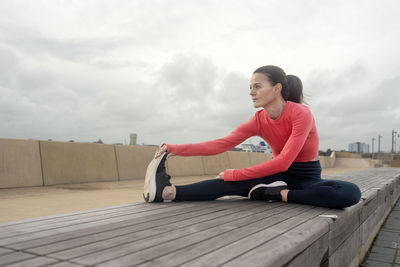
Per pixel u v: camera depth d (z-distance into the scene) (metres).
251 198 2.60
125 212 1.91
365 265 2.80
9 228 1.41
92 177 6.86
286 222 1.66
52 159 6.21
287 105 2.47
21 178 5.57
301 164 2.54
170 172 9.30
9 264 0.92
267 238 1.30
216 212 1.95
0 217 3.10
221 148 2.68
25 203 4.02
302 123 2.36
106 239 1.24
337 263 1.91
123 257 1.01
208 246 1.16
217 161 11.59
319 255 1.55
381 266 2.78
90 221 1.60
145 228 1.46
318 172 2.61
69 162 6.51
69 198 4.58
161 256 1.03
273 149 2.77
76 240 1.21
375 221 3.64
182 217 1.76
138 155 8.23
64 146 6.52
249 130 2.72
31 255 1.01
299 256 1.28
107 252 1.06
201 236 1.31
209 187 2.48
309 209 2.14
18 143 5.73
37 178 5.81
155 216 1.78
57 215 1.76
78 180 6.55
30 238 1.24
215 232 1.39
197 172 10.38
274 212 1.98
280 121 2.48
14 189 5.32
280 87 2.43
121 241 1.21
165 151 2.45
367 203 2.92
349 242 2.22
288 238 1.30
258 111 2.73
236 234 1.36
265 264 0.98
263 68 2.47
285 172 2.58
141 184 6.84
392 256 3.08
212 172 11.10
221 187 2.51
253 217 1.79
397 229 4.30
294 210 2.08
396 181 6.60
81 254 1.03
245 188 2.54
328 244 1.70
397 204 6.83
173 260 0.99
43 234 1.31
